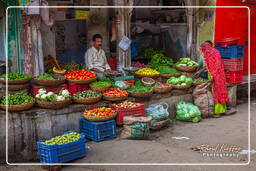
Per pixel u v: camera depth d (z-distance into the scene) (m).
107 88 6.87
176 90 7.98
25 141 5.66
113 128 6.30
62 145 4.97
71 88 6.75
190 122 7.71
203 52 8.19
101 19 9.65
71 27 9.21
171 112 7.91
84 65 8.77
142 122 6.26
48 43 8.31
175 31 10.47
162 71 8.48
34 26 6.57
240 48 8.72
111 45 10.09
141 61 10.36
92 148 5.75
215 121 7.79
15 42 6.83
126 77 7.73
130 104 6.72
